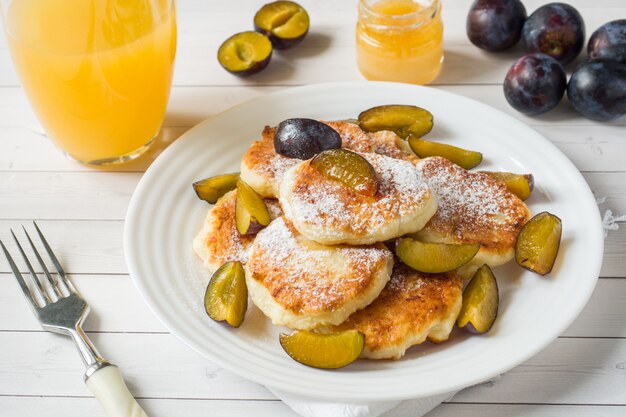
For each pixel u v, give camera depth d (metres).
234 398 0.51
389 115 0.61
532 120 0.65
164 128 0.65
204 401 0.51
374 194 0.52
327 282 0.51
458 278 0.52
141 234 0.56
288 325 0.50
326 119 0.63
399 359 0.50
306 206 0.52
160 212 0.57
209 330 0.51
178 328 0.51
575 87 0.63
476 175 0.57
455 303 0.51
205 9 0.75
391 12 0.68
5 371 0.52
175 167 0.59
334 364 0.49
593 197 0.56
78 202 0.61
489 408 0.50
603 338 0.52
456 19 0.73
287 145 0.57
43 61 0.56
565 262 0.53
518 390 0.51
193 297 0.53
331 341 0.49
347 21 0.74
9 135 0.65
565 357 0.52
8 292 0.56
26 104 0.68
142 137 0.62
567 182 0.57
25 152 0.64
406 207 0.52
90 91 0.57
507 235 0.54
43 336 0.54
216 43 0.72
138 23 0.57
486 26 0.68
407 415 0.50
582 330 0.53
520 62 0.64
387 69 0.67
